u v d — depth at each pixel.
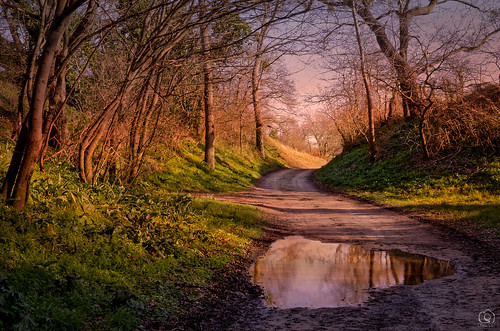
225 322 5.51
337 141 92.88
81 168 10.82
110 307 5.03
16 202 7.11
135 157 13.97
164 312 5.40
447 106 25.94
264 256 10.07
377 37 33.06
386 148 32.72
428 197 20.44
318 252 10.48
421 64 26.94
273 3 7.57
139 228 8.62
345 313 5.77
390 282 7.47
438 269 8.35
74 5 6.80
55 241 6.49
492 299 5.99
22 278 4.84
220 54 10.30
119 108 12.34
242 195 25.48
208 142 33.09
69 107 19.33
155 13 10.60
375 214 17.25
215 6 7.88
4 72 13.34
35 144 7.23
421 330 4.91
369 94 32.34
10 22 10.44
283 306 6.23
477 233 11.76
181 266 7.78
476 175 21.36
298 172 49.81
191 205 14.92
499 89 25.30
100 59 14.89
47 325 4.07
